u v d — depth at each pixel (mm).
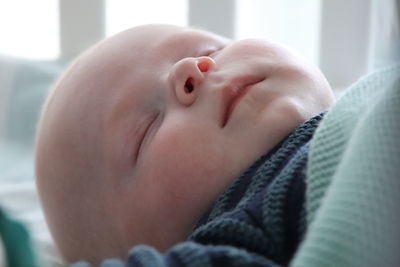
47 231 956
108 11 1236
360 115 599
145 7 1263
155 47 806
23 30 1308
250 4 1239
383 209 478
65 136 793
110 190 755
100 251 788
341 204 490
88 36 1224
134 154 744
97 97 783
